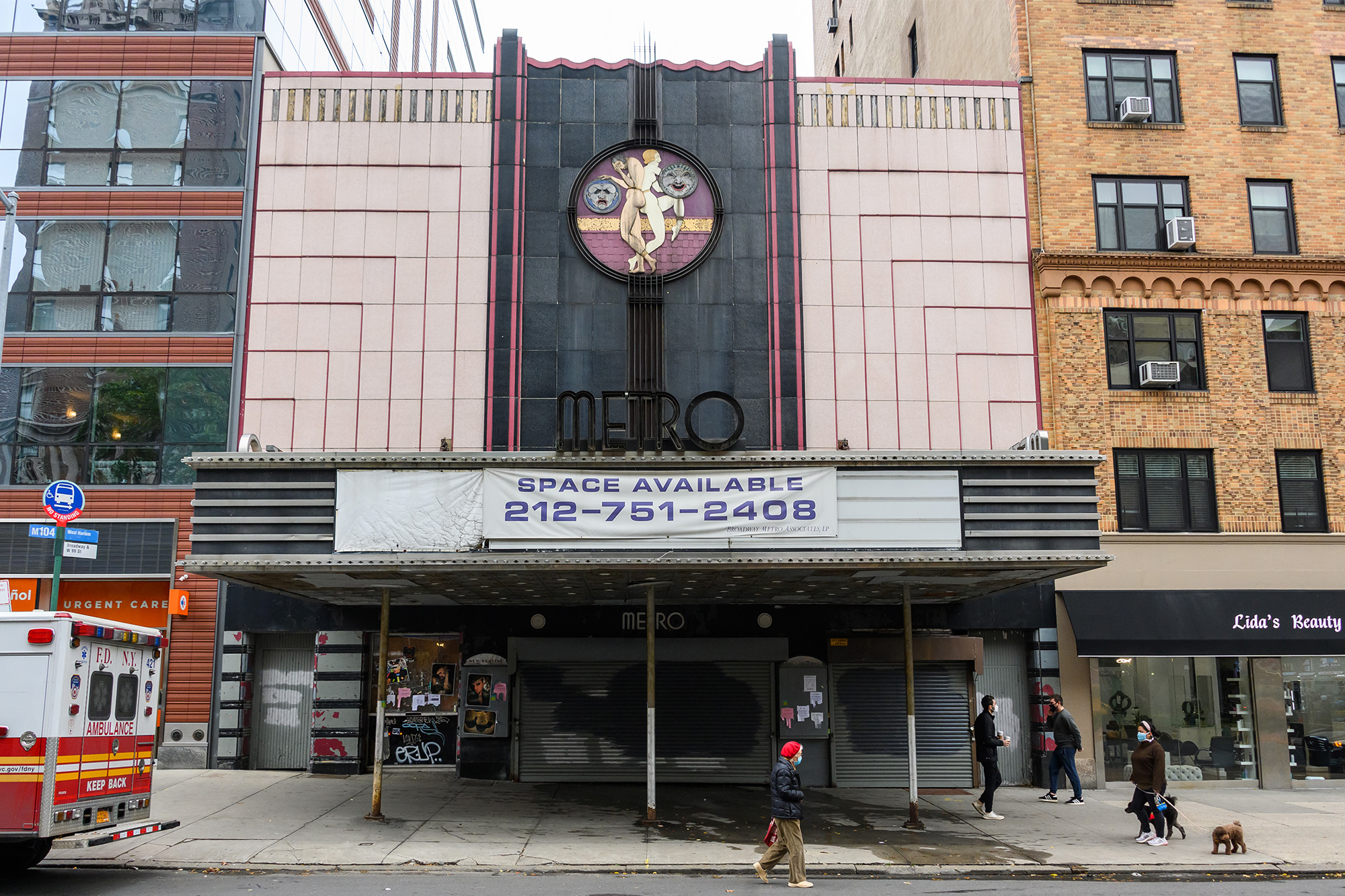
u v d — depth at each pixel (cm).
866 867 1254
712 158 1908
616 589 1686
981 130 1984
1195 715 1942
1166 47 2103
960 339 1897
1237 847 1339
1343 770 1936
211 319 1955
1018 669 1956
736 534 1415
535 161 1892
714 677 1919
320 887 1116
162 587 1934
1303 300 2038
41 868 1214
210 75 2022
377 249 1866
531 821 1507
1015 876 1245
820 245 1897
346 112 1914
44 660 1083
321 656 1898
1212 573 1922
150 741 1269
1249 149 2084
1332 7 2155
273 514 1398
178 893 1073
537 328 1838
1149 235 2047
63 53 2047
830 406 1844
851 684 1923
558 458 1411
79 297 1969
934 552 1420
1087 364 1959
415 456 1405
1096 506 1461
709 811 1617
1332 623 1906
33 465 1920
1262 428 1986
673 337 1844
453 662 1958
